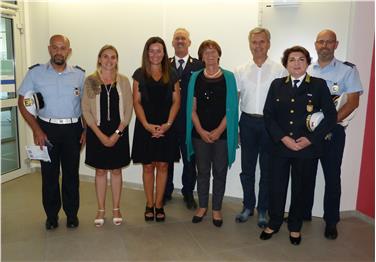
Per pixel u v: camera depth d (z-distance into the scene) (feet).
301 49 8.19
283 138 8.29
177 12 11.82
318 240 9.18
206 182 9.97
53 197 9.37
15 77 13.67
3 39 13.10
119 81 9.22
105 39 12.97
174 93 9.52
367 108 10.30
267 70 9.49
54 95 8.75
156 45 9.05
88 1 12.94
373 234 9.58
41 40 13.88
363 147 10.51
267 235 9.14
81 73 9.20
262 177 9.80
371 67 10.12
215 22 11.43
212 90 9.29
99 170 9.61
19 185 13.08
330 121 8.16
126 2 12.44
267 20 10.37
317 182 10.52
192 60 10.67
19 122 13.97
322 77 9.07
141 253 8.38
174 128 9.66
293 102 8.29
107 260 8.04
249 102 9.64
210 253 8.44
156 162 9.79
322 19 9.86
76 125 9.12
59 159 9.29
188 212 10.90
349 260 8.23
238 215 10.41
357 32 9.87
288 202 10.84
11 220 10.05
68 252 8.36
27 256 8.14
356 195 10.81
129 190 12.92
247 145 9.86
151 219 10.17
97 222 9.75
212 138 9.35
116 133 9.12
